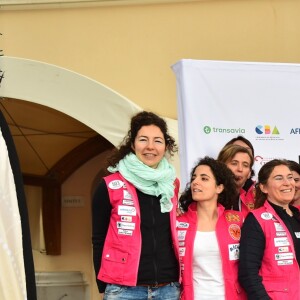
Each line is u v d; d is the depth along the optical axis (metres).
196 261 3.43
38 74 6.15
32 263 2.24
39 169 9.40
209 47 6.90
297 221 3.58
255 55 6.85
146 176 3.26
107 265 3.25
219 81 4.55
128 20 7.03
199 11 6.93
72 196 9.68
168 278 3.26
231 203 3.59
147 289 3.22
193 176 3.57
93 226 3.39
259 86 4.61
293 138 4.63
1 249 2.10
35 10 7.15
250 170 4.24
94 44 7.07
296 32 6.84
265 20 6.85
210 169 3.54
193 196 3.51
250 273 3.30
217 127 4.52
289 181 3.54
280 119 4.62
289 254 3.42
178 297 3.33
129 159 3.35
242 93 4.58
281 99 4.63
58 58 7.11
